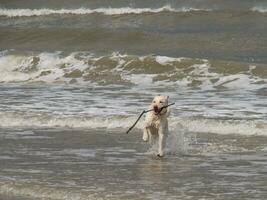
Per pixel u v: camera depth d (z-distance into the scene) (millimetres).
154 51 28000
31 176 10844
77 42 31141
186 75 22375
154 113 12109
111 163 11766
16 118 16094
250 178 10641
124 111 16438
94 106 17297
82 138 14031
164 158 12172
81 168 11391
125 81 22531
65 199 9539
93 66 24359
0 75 24891
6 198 9727
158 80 22328
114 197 9500
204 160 12000
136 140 13758
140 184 10266
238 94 19031
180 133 13523
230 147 13039
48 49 29906
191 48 28250
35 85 22422
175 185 10195
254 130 14289
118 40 30500
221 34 30219
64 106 17422
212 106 17000
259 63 23922
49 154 12547
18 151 12852
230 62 22797
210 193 9742
